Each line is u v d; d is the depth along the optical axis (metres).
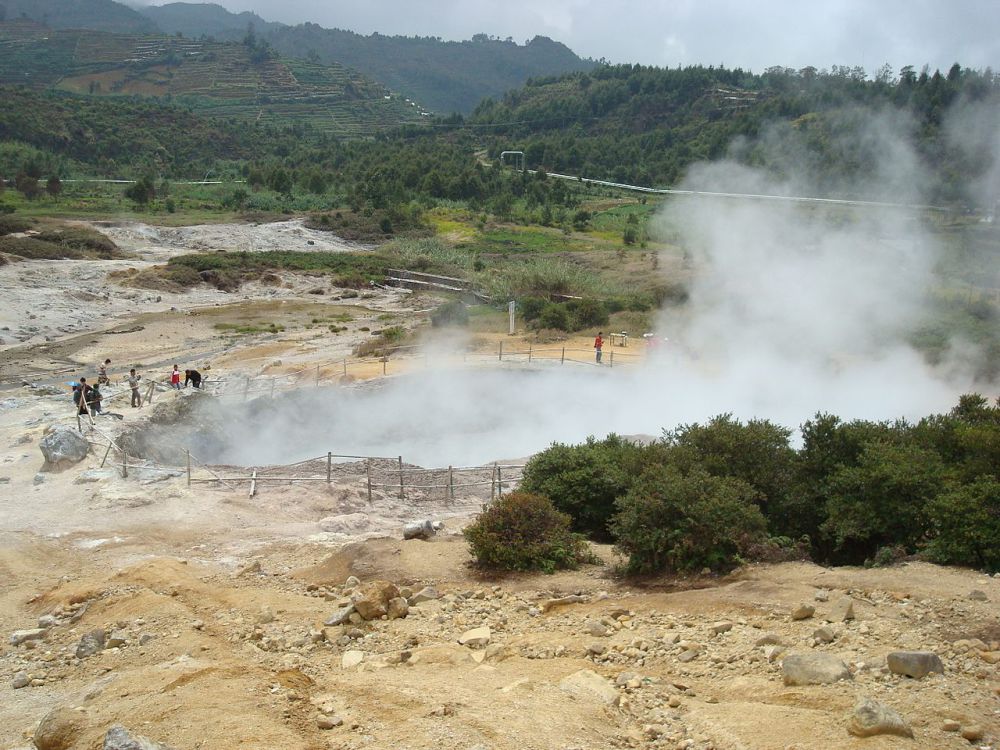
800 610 8.38
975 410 14.49
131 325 46.72
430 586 10.60
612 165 131.38
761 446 13.05
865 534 11.17
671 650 7.95
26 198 89.19
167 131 151.12
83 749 6.22
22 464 18.83
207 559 12.88
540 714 6.43
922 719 5.96
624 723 6.47
